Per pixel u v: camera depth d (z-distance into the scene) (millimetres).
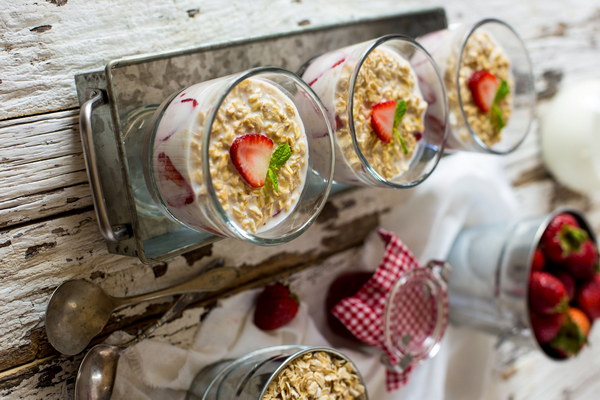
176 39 902
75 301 810
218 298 979
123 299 841
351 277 1110
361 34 1053
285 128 778
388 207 1197
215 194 703
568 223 1220
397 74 903
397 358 1054
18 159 779
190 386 936
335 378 887
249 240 733
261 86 764
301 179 803
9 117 770
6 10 757
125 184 760
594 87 1412
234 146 723
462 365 1305
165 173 748
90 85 784
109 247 842
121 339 867
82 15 814
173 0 894
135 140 803
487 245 1173
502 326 1154
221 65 895
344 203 1129
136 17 861
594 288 1260
